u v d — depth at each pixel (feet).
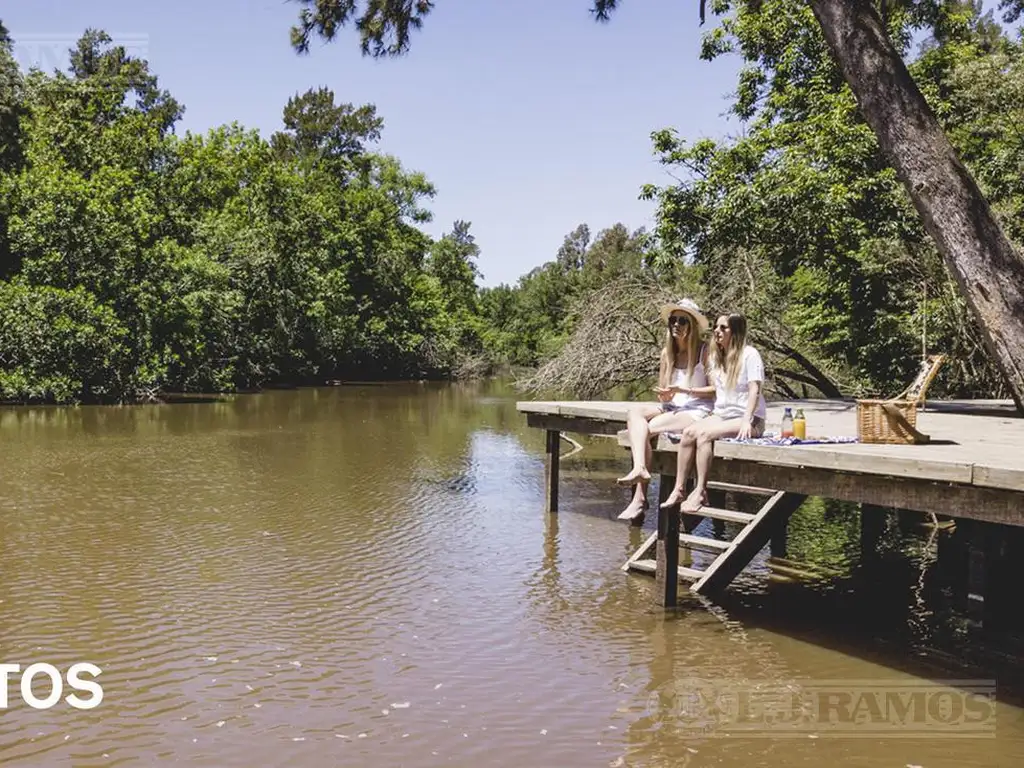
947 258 28.76
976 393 53.83
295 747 17.54
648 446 25.52
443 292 205.77
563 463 57.62
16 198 97.66
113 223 99.04
